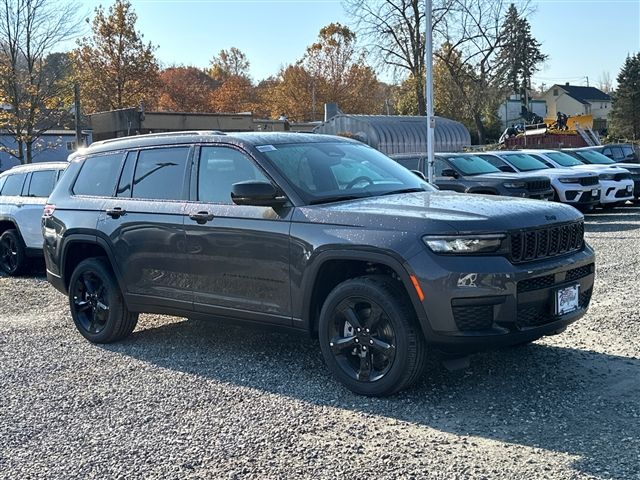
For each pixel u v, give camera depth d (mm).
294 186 5293
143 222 6105
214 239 5570
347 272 5160
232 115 40906
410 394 4836
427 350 4680
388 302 4625
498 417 4359
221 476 3719
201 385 5262
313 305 5117
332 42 71812
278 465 3814
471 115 53469
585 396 4656
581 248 5152
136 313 6586
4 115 25141
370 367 4809
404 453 3896
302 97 71875
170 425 4480
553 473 3564
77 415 4738
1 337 7051
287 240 5117
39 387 5379
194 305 5832
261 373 5484
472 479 3545
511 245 4531
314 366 5605
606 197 17203
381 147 32688
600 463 3648
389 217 4738
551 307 4715
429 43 16188
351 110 71625
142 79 50625
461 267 4395
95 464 3949
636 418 4246
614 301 7418
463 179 14320
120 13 49188
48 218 7117
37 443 4293
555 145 34438
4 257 11797
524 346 5828
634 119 75500
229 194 5621
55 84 26062
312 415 4543
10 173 12188
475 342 4426
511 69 53562
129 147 6633
